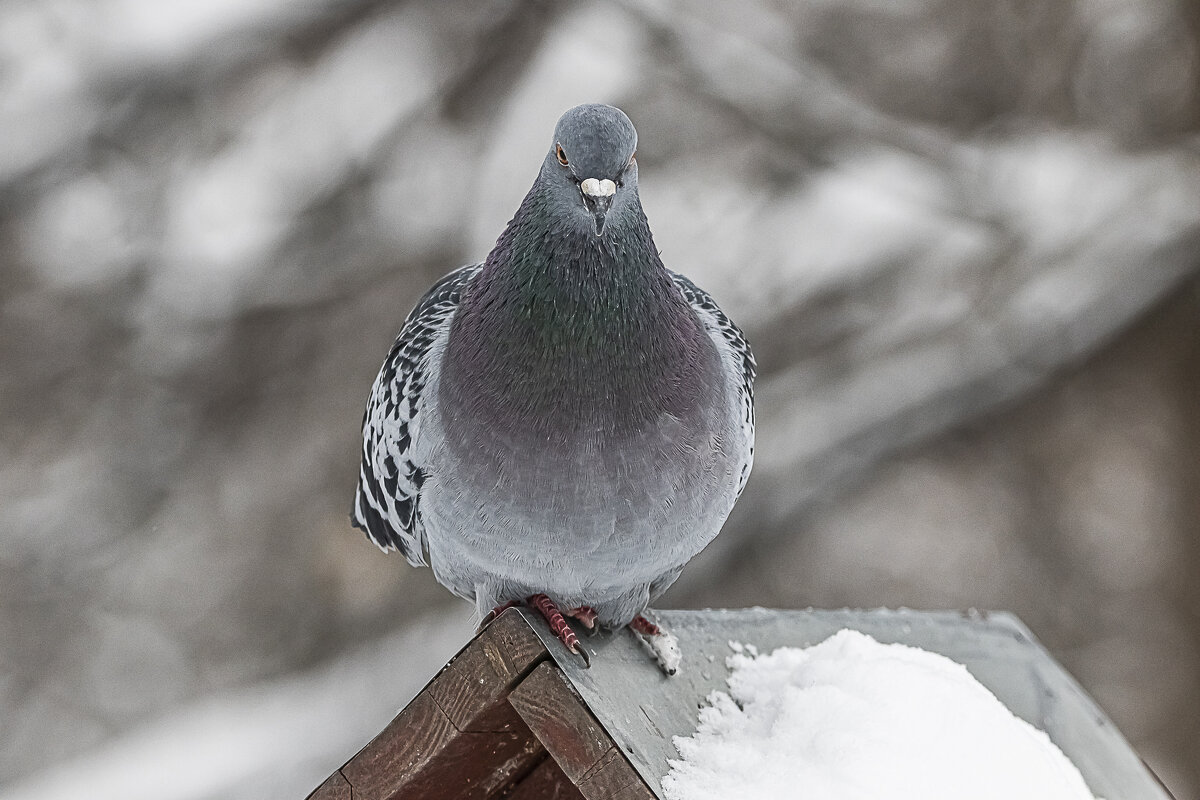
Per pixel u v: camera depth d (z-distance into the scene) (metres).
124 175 14.46
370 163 14.46
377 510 6.12
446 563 5.52
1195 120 14.27
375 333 14.70
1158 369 15.02
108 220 14.48
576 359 4.93
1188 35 14.11
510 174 13.55
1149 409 15.17
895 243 13.77
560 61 13.68
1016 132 14.48
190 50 13.98
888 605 15.03
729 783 4.59
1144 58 14.38
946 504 15.53
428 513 5.34
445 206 14.24
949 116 14.80
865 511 15.43
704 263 13.63
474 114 14.56
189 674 14.31
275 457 14.66
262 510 14.58
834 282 13.76
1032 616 15.20
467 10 14.45
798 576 15.06
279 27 14.13
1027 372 14.32
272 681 14.16
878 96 14.77
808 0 14.63
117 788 13.53
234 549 14.58
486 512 5.08
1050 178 14.03
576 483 4.95
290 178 14.33
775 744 4.77
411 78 14.48
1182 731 14.73
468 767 4.84
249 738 13.53
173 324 14.45
